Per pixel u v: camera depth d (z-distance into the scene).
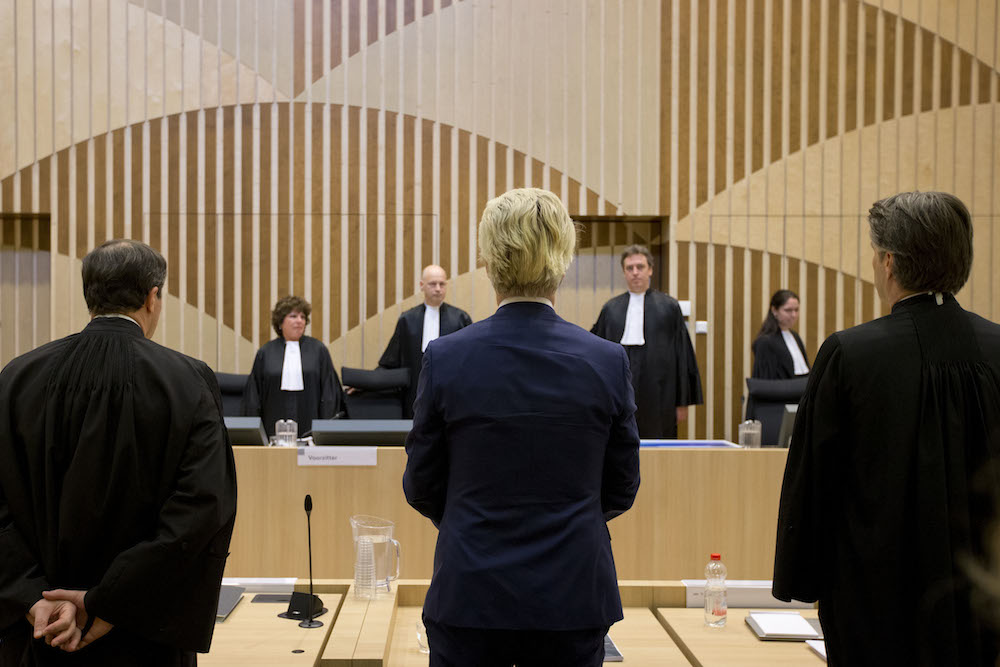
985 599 0.74
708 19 7.05
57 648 1.61
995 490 1.43
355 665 2.13
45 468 1.63
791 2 7.06
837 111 7.11
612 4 7.04
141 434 1.65
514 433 1.51
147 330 1.84
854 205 7.12
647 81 7.05
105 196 6.86
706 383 7.13
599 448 1.56
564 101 7.03
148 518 1.66
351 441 3.33
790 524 1.60
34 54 6.80
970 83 7.10
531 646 1.49
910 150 7.12
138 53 6.85
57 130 6.82
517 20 7.00
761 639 2.33
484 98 6.99
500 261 1.62
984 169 7.12
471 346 1.58
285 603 2.55
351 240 6.99
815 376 1.61
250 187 6.94
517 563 1.46
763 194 7.11
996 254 7.12
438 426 1.58
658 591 2.64
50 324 6.93
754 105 7.09
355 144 6.96
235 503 1.72
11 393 1.67
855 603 1.54
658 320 6.22
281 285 6.97
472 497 1.52
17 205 6.82
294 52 6.93
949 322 1.56
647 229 7.31
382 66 6.95
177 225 6.91
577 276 7.31
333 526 3.26
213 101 6.89
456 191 7.01
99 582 1.60
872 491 1.53
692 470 3.38
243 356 6.97
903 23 7.07
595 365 1.57
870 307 7.15
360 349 7.01
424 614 1.55
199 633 1.66
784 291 6.33
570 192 7.05
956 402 1.52
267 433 6.07
